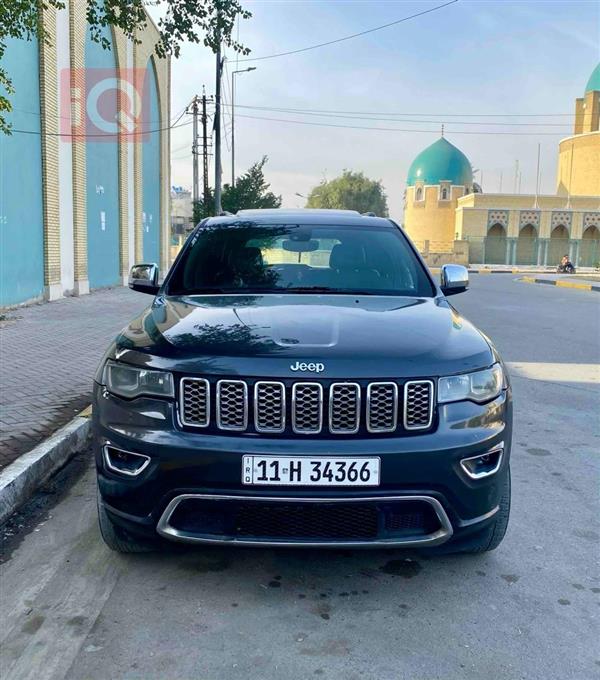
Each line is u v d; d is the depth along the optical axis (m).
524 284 30.42
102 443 3.08
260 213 5.08
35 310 13.56
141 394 2.98
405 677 2.54
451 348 3.11
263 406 2.85
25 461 4.47
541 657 2.68
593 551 3.63
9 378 7.17
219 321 3.37
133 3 5.61
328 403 2.84
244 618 2.93
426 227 75.69
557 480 4.71
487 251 64.69
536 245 64.62
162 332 3.27
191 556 3.48
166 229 30.48
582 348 10.55
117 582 3.22
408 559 3.49
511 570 3.40
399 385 2.88
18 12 4.79
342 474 2.79
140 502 2.94
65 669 2.57
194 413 2.89
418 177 76.31
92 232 19.23
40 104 14.76
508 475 3.30
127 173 22.61
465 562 3.47
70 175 16.86
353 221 4.89
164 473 2.85
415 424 2.90
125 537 3.21
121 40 21.06
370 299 3.93
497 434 3.02
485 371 3.09
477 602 3.09
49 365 7.91
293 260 4.41
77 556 3.49
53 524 3.92
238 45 6.18
